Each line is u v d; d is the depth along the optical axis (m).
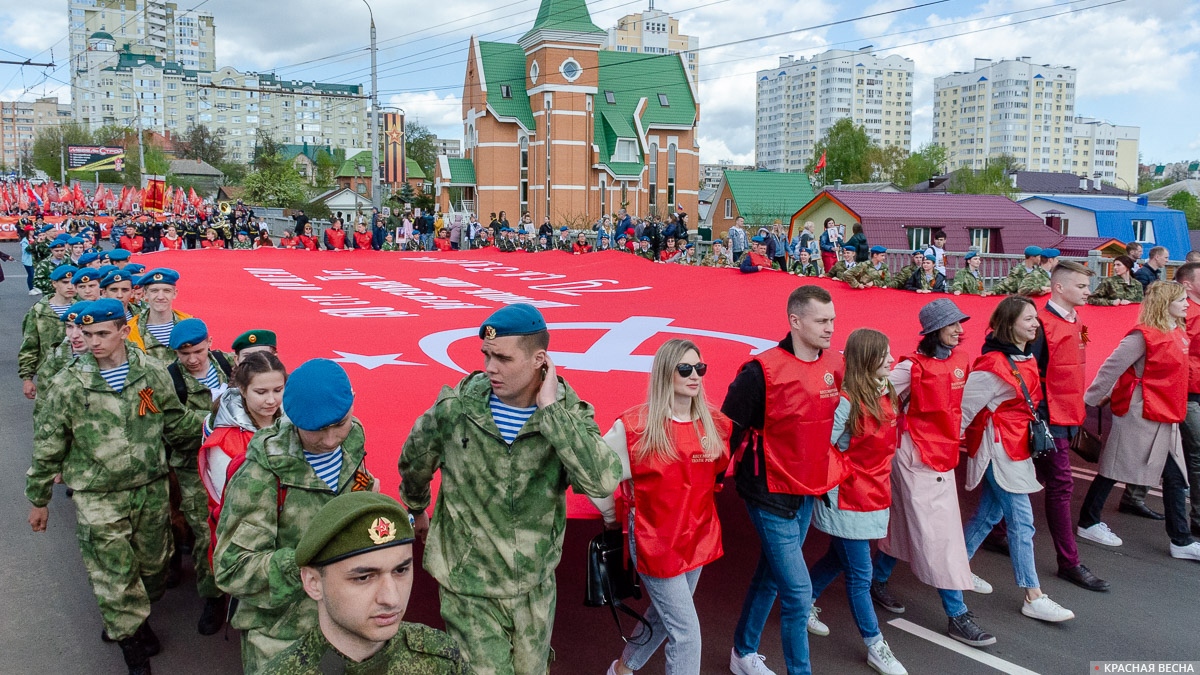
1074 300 6.25
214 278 14.36
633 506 4.24
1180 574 6.57
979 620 5.82
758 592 4.86
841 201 41.53
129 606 4.96
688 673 4.25
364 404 6.77
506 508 3.61
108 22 188.25
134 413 5.02
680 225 23.33
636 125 63.09
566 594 6.18
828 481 4.66
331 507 2.29
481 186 62.69
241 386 4.30
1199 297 7.32
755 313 11.35
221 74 169.25
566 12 60.12
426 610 5.76
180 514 6.41
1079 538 7.31
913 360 5.36
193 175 111.88
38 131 144.12
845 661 5.28
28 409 11.52
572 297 13.22
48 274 12.56
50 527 7.63
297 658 2.31
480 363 8.52
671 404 4.14
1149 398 6.71
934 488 5.41
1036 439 5.70
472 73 63.12
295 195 76.19
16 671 5.23
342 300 12.73
